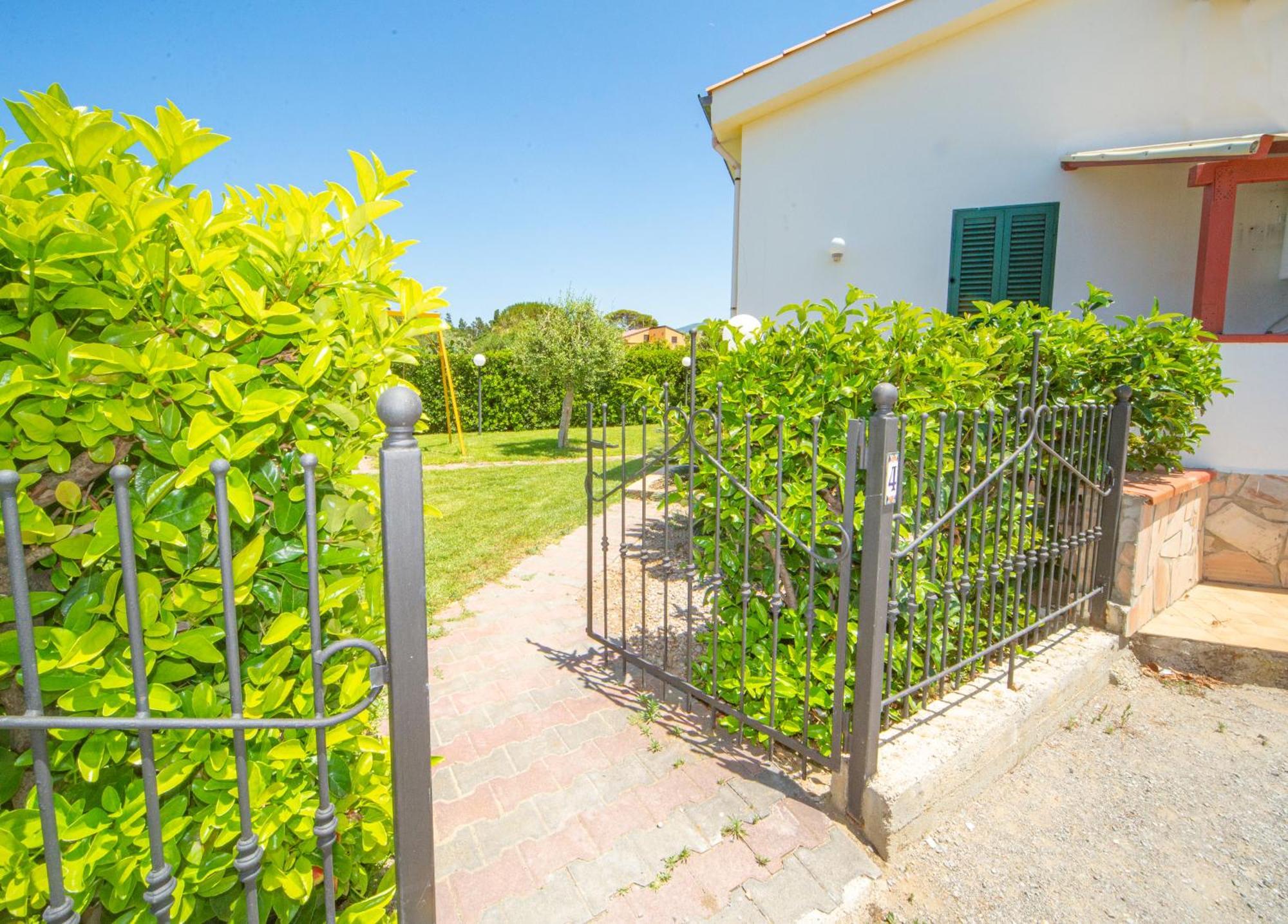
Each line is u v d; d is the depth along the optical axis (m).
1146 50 5.87
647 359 20.94
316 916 1.86
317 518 1.57
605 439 3.53
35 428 1.25
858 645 2.39
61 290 1.29
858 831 2.48
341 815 1.77
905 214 6.78
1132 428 4.91
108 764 1.43
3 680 1.32
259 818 1.49
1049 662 3.44
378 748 1.77
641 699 3.48
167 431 1.40
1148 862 2.51
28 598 1.06
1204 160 5.14
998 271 6.47
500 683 3.72
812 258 7.19
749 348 3.07
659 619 4.73
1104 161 5.53
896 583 2.51
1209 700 3.68
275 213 1.74
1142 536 3.88
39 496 1.35
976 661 3.21
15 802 1.49
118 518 1.13
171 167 1.45
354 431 1.72
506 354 19.55
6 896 1.26
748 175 7.45
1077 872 2.45
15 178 1.24
